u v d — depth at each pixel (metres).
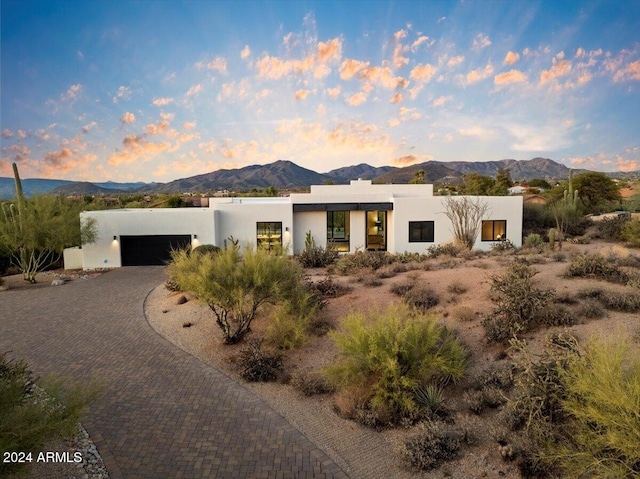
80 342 10.39
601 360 4.91
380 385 7.01
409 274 13.81
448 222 23.02
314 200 23.39
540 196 43.03
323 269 18.47
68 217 20.98
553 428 5.53
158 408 6.97
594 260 11.46
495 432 5.79
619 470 4.23
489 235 23.03
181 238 22.31
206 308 12.47
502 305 9.07
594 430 4.89
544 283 10.90
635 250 18.44
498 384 6.96
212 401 7.25
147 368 8.71
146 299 14.81
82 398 5.04
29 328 11.59
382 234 25.52
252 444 5.95
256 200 28.30
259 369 8.20
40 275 20.58
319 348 9.37
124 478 5.16
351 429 6.42
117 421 6.53
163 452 5.72
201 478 5.20
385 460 5.66
